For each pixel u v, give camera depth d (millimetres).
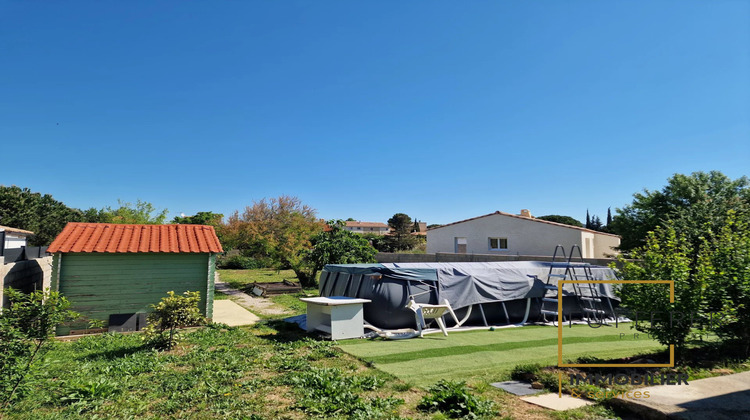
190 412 5105
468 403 5047
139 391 5863
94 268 10945
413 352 8266
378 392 5859
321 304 9719
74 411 5055
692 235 8523
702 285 6535
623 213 19812
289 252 21281
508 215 23484
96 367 7035
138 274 11328
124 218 26625
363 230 94812
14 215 28656
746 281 6871
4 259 9805
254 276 28578
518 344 9125
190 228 13180
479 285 11836
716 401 5016
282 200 27422
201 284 11906
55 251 10438
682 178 17859
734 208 14406
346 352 8266
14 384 5230
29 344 5473
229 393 5746
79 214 36969
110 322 10750
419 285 11094
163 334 8695
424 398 5320
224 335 9977
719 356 7422
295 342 9102
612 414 4961
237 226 24969
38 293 5812
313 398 5543
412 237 50500
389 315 10531
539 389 5945
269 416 4973
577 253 20203
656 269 6965
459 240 26844
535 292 12500
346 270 11953
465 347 8773
